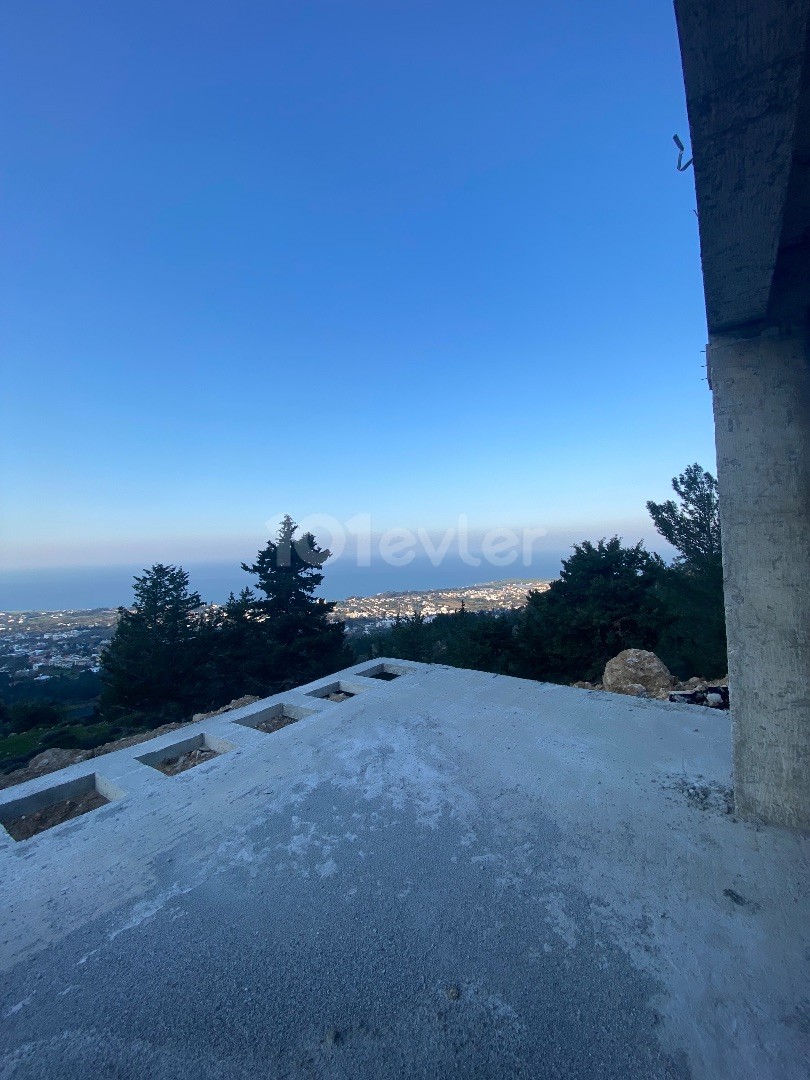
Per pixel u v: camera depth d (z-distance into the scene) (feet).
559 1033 3.94
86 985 4.62
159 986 4.57
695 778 7.61
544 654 46.78
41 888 5.95
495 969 4.54
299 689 13.29
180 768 10.01
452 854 6.17
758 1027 3.91
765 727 6.41
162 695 60.70
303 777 8.29
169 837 6.86
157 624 63.98
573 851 6.11
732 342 6.41
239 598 63.52
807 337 6.03
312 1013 4.23
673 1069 3.64
